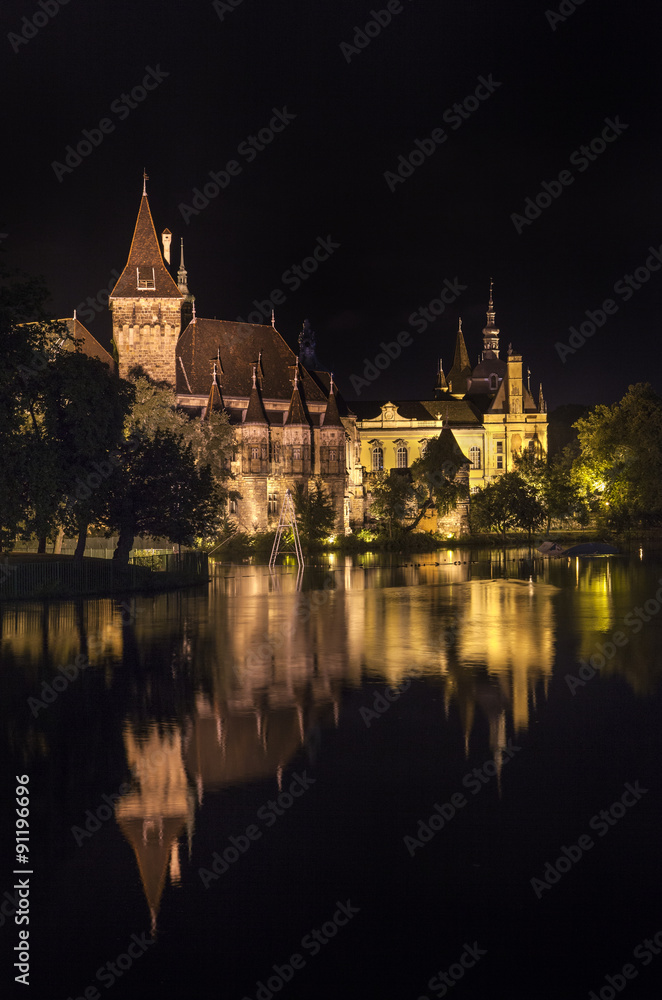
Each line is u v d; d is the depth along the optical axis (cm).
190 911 1502
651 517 13250
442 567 9044
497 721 2591
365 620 4819
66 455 6122
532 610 5281
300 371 15300
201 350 14575
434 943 1413
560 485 13625
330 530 12238
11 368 5312
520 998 1279
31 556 6931
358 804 1930
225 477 11631
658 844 1733
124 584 6488
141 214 13850
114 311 13650
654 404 13062
